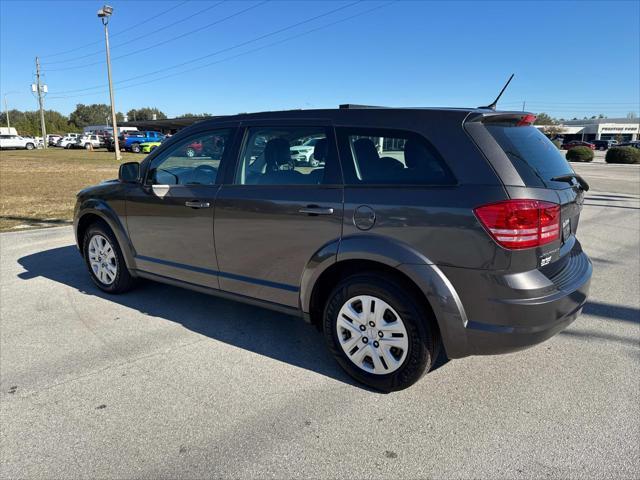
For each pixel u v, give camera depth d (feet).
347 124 9.61
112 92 103.30
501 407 8.90
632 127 329.11
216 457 7.61
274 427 8.37
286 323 13.05
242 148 11.19
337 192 9.37
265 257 10.66
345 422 8.50
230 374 10.25
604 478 7.06
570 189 9.40
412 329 8.80
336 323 9.81
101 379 10.04
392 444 7.89
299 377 10.11
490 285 8.01
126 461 7.54
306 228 9.76
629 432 8.11
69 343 11.77
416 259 8.42
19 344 11.71
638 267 18.20
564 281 8.79
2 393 9.52
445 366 10.46
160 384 9.84
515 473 7.18
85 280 16.94
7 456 7.67
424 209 8.37
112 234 14.62
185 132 12.59
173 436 8.14
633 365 10.44
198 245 11.98
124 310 13.99
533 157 8.95
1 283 16.60
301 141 10.13
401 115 9.05
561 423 8.38
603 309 13.73
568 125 366.22
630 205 36.70
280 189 10.24
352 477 7.16
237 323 13.05
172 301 14.75
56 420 8.62
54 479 7.15
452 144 8.43
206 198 11.51
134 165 13.65
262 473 7.25
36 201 38.29
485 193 7.97
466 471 7.25
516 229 7.80
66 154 121.39
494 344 8.20
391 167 8.95
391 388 9.32
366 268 9.43
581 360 10.66
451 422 8.46
